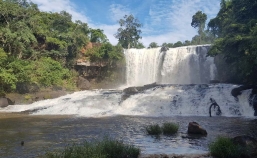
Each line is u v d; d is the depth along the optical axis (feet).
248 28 102.12
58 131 48.62
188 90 92.53
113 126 55.01
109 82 164.66
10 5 128.77
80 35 153.69
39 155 30.86
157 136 43.01
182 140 39.45
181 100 86.63
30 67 114.21
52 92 114.32
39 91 114.21
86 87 138.62
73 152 26.96
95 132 47.44
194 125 45.39
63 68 141.79
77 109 86.63
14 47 125.70
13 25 125.80
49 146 35.76
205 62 144.05
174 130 46.01
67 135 44.37
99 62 159.53
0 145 36.45
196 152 32.12
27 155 30.94
